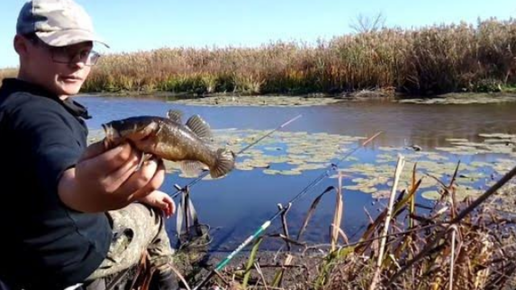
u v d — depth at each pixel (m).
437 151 4.06
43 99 1.14
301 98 8.66
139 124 0.75
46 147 0.96
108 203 0.77
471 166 3.52
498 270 1.46
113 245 1.46
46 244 1.12
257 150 4.28
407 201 1.74
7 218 1.09
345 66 9.17
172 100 9.33
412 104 7.18
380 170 3.49
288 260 1.77
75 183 0.76
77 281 1.22
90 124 6.57
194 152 0.90
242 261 2.16
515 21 8.83
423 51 8.62
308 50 10.46
